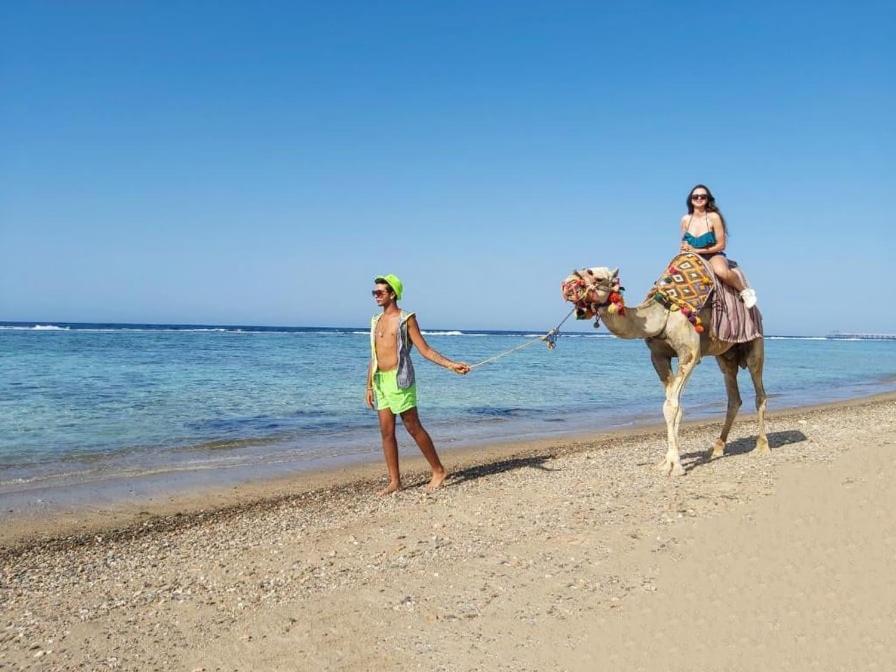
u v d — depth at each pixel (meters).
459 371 8.59
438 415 18.33
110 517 8.32
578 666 4.11
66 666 4.37
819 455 9.13
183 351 47.94
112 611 5.21
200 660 4.38
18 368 30.03
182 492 9.57
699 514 6.61
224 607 5.19
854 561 5.09
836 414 16.00
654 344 8.81
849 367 46.69
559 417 18.05
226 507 8.75
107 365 33.00
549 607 4.86
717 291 8.66
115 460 11.77
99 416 16.47
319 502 8.80
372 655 4.34
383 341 8.84
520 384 27.64
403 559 5.99
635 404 21.14
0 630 4.92
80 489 9.72
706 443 11.80
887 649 3.96
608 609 4.77
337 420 16.62
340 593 5.32
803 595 4.69
